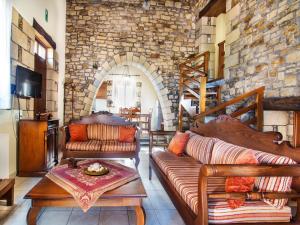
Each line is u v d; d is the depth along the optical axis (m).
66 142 4.37
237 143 2.84
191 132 4.02
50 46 5.81
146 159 5.51
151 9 7.74
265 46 4.24
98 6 7.55
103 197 2.06
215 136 3.39
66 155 4.27
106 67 7.61
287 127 3.74
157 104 10.88
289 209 1.84
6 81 3.28
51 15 5.83
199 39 7.51
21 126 3.96
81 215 2.63
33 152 3.97
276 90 3.94
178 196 2.26
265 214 1.80
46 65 5.89
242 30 4.98
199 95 5.23
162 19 7.80
